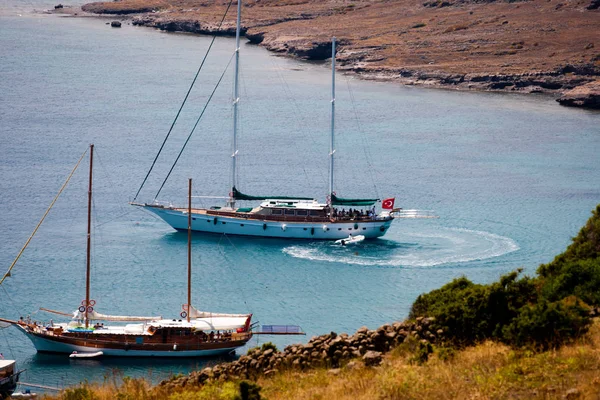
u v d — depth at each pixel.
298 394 121.56
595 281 151.00
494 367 120.38
